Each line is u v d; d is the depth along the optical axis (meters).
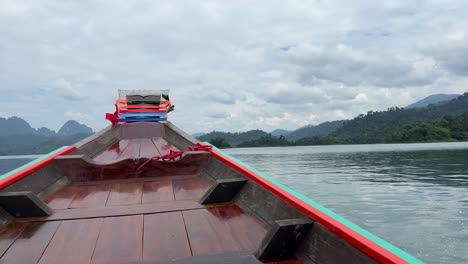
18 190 3.71
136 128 8.11
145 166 4.82
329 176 36.81
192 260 2.39
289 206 2.96
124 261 2.56
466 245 12.99
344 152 92.44
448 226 15.62
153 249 2.75
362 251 2.02
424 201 21.81
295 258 2.57
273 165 53.53
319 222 2.48
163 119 8.80
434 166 44.97
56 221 3.28
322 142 177.38
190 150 5.50
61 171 4.65
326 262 2.27
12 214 3.30
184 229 3.12
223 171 4.61
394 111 183.50
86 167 4.65
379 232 14.92
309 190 27.02
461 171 38.41
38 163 4.34
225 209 3.61
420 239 13.84
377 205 20.81
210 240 2.90
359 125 183.12
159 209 3.58
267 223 3.16
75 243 2.85
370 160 59.12
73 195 4.18
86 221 3.28
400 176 35.34
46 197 4.05
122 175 4.78
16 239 2.91
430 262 11.47
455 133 131.25
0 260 2.57
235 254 2.57
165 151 6.64
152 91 9.23
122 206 3.70
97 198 4.08
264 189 3.46
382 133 167.75
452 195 23.69
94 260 2.58
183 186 4.56
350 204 21.27
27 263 2.54
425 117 173.00
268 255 2.53
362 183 30.47
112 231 3.07
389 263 1.78
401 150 87.31
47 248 2.76
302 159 67.56
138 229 3.12
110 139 7.37
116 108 8.20
